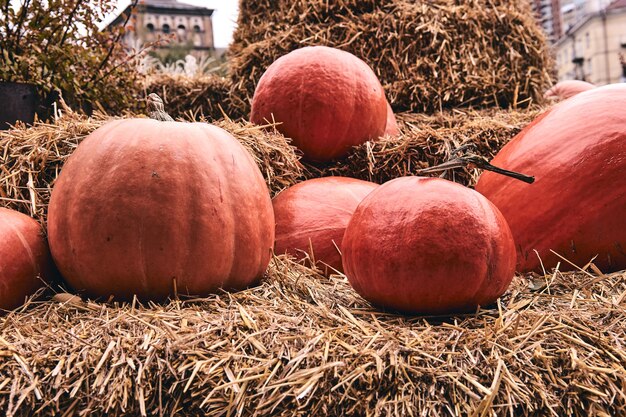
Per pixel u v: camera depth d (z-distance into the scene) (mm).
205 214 977
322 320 876
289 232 1318
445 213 876
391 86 2184
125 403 746
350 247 942
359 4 2270
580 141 1133
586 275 1083
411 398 734
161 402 769
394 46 2205
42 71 1797
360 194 1366
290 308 925
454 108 2201
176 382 761
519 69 2303
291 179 1549
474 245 870
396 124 1932
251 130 1485
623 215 1094
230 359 771
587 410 758
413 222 877
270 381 742
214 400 748
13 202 1210
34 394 757
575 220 1115
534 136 1208
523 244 1163
